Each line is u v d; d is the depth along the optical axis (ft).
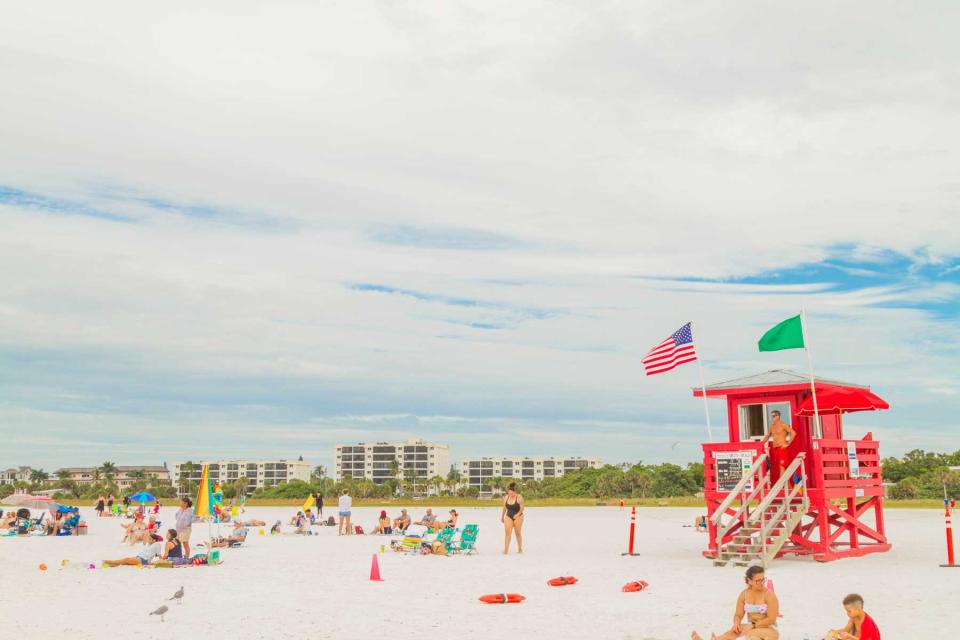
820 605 47.60
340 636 39.47
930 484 389.39
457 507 332.39
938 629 39.86
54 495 495.82
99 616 45.21
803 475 73.20
